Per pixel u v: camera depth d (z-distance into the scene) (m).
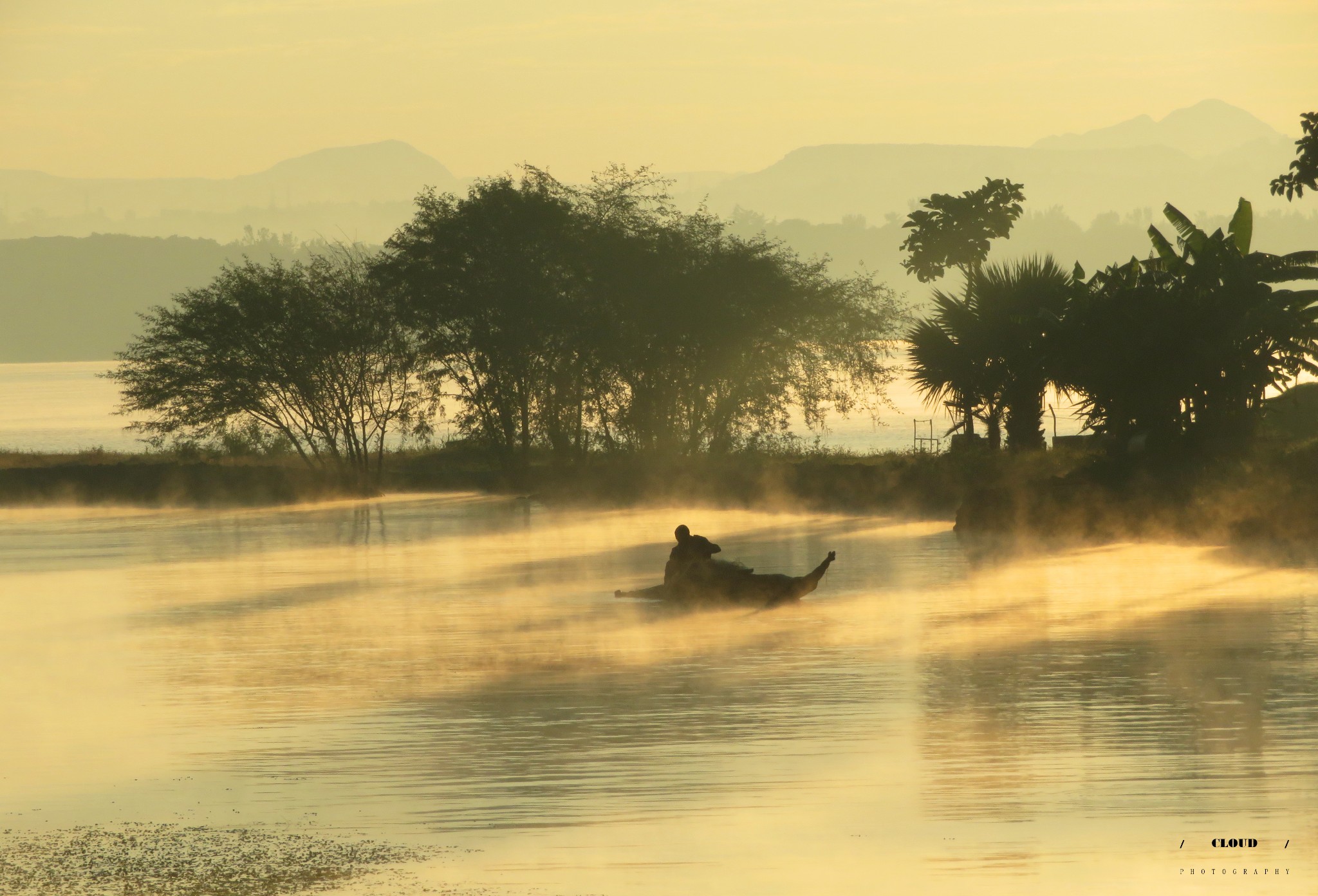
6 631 70.44
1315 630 64.94
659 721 47.00
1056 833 34.34
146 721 48.12
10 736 46.00
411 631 68.44
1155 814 35.72
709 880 31.48
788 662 58.25
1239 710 47.62
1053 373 137.50
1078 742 43.34
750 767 40.78
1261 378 129.12
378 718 48.03
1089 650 60.16
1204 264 130.75
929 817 35.75
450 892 30.94
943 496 153.88
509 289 199.38
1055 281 165.62
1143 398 128.25
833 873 31.73
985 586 83.50
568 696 51.41
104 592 87.12
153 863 33.00
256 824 35.94
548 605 77.88
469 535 129.25
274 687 54.16
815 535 122.19
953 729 45.31
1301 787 38.00
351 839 34.62
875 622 69.62
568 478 194.75
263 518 156.25
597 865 32.47
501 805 37.31
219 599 83.12
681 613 74.12
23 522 152.38
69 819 36.62
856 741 43.81
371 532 134.12
